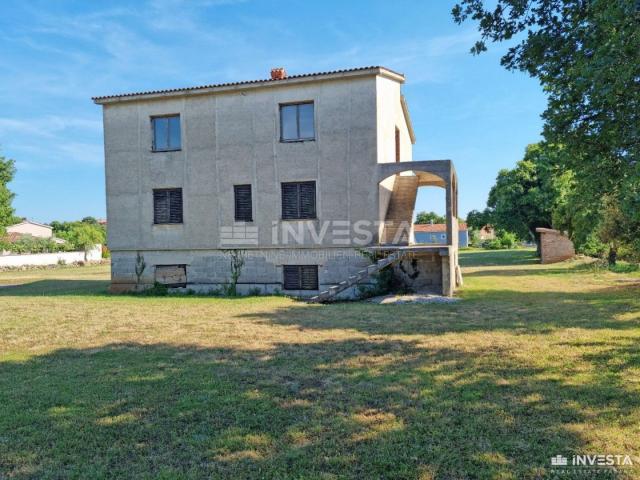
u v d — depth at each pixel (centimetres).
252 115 1870
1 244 5122
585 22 718
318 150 1802
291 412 534
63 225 9575
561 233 3338
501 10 804
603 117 762
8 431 498
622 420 489
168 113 1962
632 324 997
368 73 1731
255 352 830
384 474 396
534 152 3850
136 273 2009
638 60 575
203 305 1543
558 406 531
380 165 1739
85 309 1469
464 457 420
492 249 7481
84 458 436
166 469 411
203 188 1931
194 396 595
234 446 452
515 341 861
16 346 924
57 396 605
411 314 1235
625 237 1859
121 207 2023
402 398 571
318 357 783
